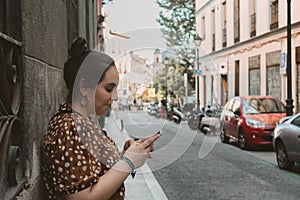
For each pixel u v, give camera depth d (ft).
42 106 10.36
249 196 26.30
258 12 85.35
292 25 70.74
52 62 12.36
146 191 25.36
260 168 36.47
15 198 7.56
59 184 7.30
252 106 52.03
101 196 7.25
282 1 74.84
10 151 7.72
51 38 12.34
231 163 38.88
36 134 9.54
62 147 7.33
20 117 8.45
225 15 98.07
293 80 70.54
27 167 8.60
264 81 82.99
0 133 7.03
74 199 7.23
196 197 25.81
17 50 8.36
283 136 34.86
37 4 10.26
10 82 7.98
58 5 14.33
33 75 9.53
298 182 30.63
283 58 61.82
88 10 40.01
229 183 30.14
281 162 35.63
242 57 93.50
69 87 8.01
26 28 9.07
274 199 25.63
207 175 32.81
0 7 7.67
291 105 51.16
